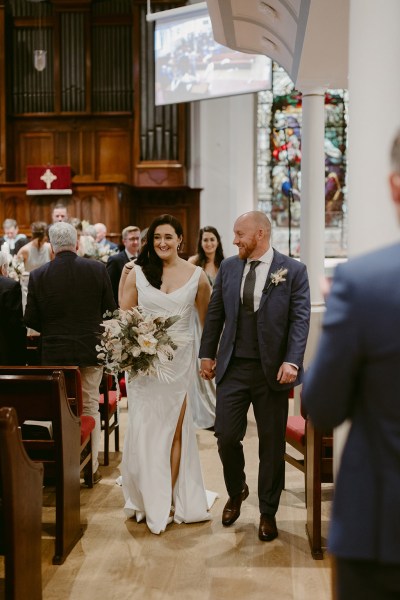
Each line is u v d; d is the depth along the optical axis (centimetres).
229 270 395
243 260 393
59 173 1137
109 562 359
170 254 418
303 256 615
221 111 1231
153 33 1227
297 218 1227
